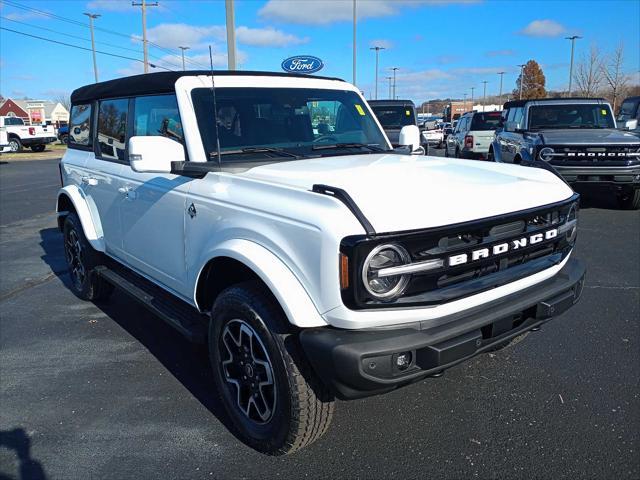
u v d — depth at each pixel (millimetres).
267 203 2777
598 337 4438
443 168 3326
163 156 3279
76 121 5562
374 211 2445
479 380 3783
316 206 2545
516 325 3020
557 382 3727
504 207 2801
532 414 3350
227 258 3068
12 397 3762
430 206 2578
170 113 3734
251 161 3422
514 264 2945
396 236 2377
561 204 3088
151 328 4973
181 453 3092
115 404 3645
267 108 3891
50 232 9617
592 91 40906
